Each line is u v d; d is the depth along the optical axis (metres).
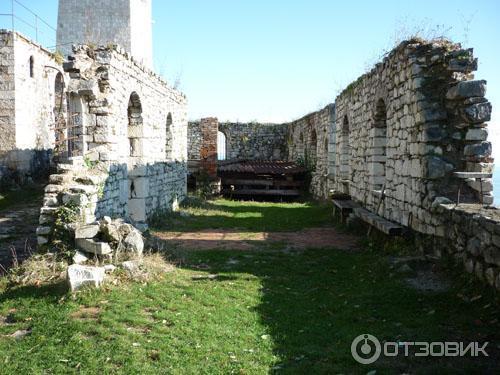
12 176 15.34
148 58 23.12
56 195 7.75
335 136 17.62
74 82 9.49
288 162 25.56
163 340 4.86
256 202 20.52
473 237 6.26
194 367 4.34
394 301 6.07
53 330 5.06
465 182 7.94
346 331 5.23
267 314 5.85
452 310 5.53
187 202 17.98
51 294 6.09
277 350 4.78
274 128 29.58
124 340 4.81
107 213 9.43
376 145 11.52
